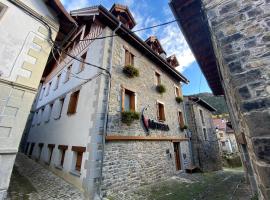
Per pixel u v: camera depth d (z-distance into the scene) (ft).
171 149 31.32
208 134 48.93
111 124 20.70
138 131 24.56
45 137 33.68
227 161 67.51
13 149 11.94
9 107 12.38
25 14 14.90
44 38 15.72
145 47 31.35
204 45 14.26
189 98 45.60
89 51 28.09
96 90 21.40
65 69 35.73
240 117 7.19
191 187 22.61
